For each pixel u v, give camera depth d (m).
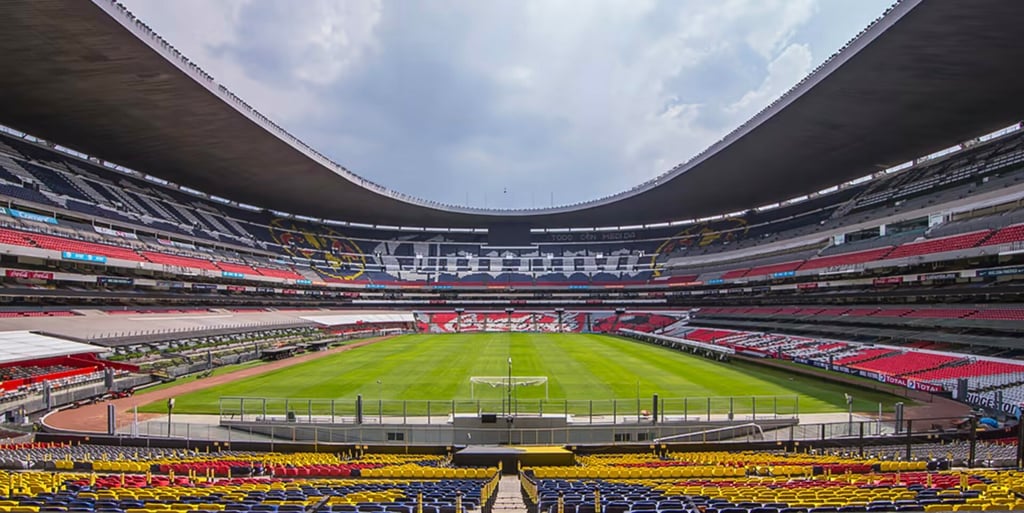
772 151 51.84
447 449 22.48
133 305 52.84
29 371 31.53
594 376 37.84
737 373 39.38
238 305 66.44
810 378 37.44
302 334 62.75
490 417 23.72
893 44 30.64
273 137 49.12
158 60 34.19
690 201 77.06
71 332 38.75
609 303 89.12
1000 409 26.27
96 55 33.28
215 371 41.97
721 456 20.75
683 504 10.31
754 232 80.50
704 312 77.38
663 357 49.03
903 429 24.03
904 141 48.59
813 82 36.25
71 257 44.44
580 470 17.03
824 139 47.97
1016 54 31.47
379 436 23.81
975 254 38.50
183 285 57.62
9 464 17.14
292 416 24.80
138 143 50.62
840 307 56.19
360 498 11.61
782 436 24.23
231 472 17.38
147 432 24.33
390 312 86.19
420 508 10.11
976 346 36.62
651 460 20.17
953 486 12.38
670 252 91.38
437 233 102.31
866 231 55.31
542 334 78.12
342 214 88.31
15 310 41.31
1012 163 44.16
